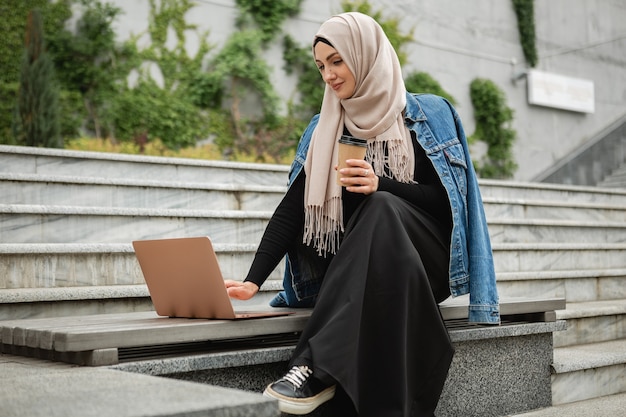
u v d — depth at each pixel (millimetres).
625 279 4879
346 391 1811
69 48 8141
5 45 7762
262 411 1298
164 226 3834
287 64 9680
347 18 2391
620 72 12477
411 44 10461
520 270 4805
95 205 4020
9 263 3104
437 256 2229
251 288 2238
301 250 2436
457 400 2379
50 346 1833
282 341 2262
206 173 5059
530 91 11281
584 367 2883
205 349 2084
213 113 9117
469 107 10930
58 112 6918
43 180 3852
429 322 2008
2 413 1203
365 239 1979
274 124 9453
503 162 10977
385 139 2326
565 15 11852
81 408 1232
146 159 4766
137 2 8672
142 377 1583
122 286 3160
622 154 11211
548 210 6312
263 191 4613
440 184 2328
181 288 2125
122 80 8508
